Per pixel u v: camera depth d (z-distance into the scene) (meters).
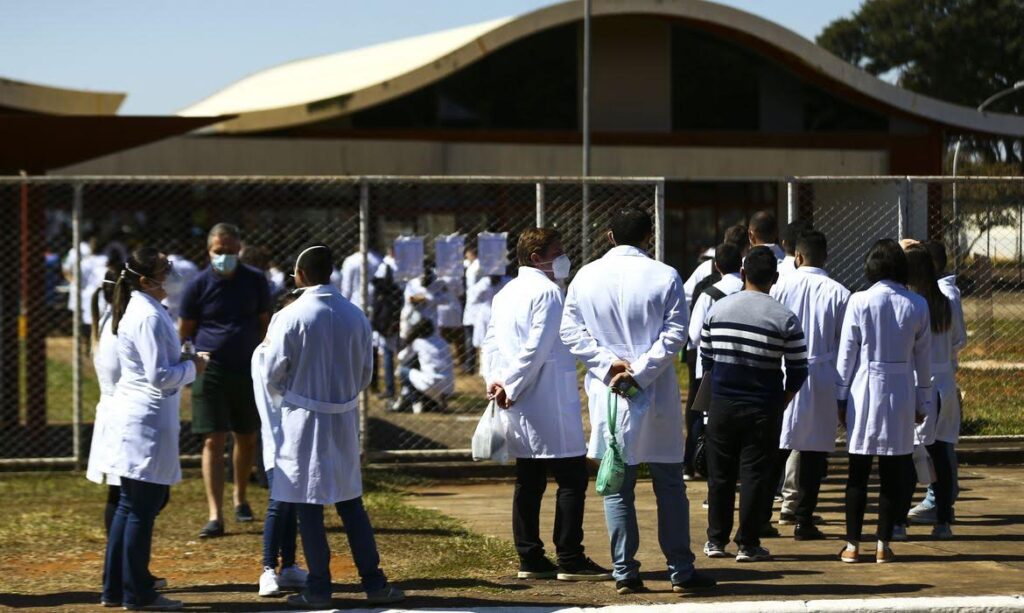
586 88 45.16
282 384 13.75
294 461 13.65
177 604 13.74
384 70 58.72
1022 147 86.50
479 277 30.64
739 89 61.75
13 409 24.19
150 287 13.86
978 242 24.36
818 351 16.83
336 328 13.80
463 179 21.62
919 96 61.38
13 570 15.73
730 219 61.53
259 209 53.25
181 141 53.28
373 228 51.25
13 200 24.25
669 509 14.13
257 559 16.33
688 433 20.31
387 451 22.22
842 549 16.39
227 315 17.88
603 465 13.95
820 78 60.84
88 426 26.75
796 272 17.14
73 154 23.30
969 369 26.77
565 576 14.79
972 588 14.27
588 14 45.00
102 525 18.39
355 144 54.75
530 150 57.84
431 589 14.51
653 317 14.04
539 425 14.59
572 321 14.22
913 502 19.95
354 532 13.93
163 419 13.67
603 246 28.28
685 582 14.02
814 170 61.59
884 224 41.16
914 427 15.59
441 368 29.05
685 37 61.28
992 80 115.75
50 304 41.28
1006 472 22.39
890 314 15.40
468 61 56.31
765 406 15.27
